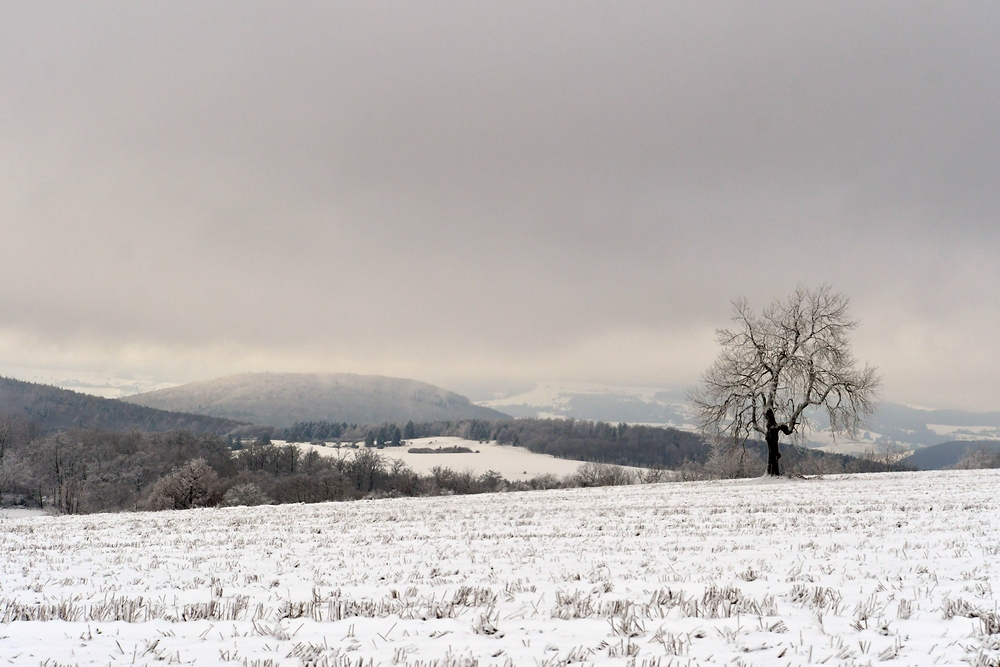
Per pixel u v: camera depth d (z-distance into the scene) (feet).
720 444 168.04
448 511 92.27
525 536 60.85
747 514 73.15
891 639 22.66
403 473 377.91
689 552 46.60
